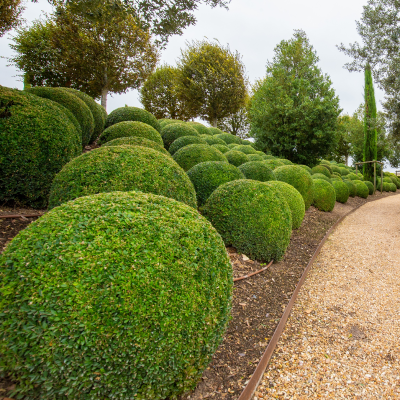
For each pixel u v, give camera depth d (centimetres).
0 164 349
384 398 208
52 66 1638
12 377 137
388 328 297
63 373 136
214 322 184
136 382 150
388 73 991
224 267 202
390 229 736
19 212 365
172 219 191
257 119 1642
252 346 249
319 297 362
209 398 188
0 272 140
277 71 1603
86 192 272
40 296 134
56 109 420
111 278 144
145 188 293
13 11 1161
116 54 1445
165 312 154
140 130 586
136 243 162
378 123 1080
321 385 218
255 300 323
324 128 1478
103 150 319
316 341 274
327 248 575
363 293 376
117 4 471
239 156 813
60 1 482
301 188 827
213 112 2048
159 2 495
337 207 1103
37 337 131
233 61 1912
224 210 415
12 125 356
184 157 624
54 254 145
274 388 213
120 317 141
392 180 2356
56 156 391
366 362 246
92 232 161
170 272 161
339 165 2666
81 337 136
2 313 132
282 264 443
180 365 164
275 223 411
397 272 446
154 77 2359
